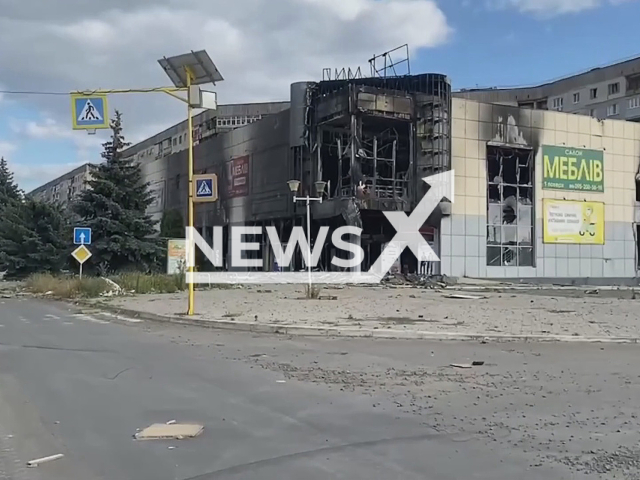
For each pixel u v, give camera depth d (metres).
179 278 34.12
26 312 22.94
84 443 6.51
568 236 49.53
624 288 40.47
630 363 11.38
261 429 6.98
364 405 8.07
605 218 51.16
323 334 15.62
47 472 5.63
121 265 42.06
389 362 11.45
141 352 12.82
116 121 43.41
